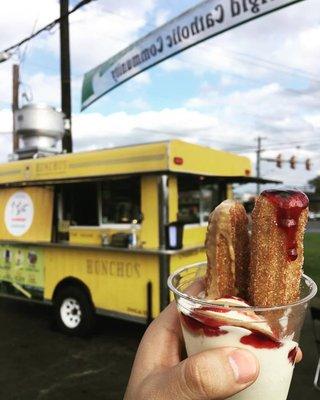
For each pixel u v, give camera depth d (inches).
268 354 35.2
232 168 265.1
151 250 212.8
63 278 254.2
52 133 331.3
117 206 234.4
